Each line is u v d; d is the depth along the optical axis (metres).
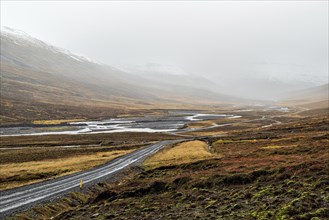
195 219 24.75
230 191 33.25
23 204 37.25
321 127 112.81
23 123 180.62
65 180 51.97
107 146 110.31
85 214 31.72
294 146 64.12
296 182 31.27
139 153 87.69
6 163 74.81
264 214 23.05
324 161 37.94
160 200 33.47
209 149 91.44
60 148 105.25
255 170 39.28
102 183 49.62
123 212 30.03
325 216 20.84
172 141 117.81
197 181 39.22
